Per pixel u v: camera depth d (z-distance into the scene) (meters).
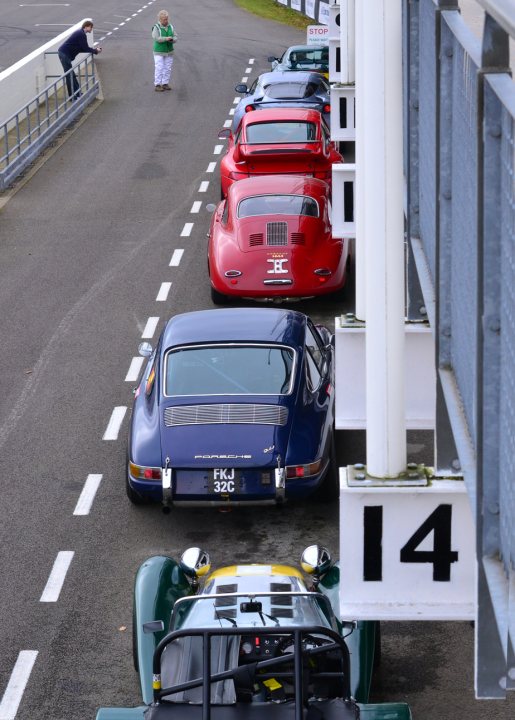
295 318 25.03
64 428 28.20
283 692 13.26
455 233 7.43
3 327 35.88
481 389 5.36
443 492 8.23
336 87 26.55
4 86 64.81
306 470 21.50
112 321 36.19
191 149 60.75
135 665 16.56
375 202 8.92
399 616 8.27
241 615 14.73
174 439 21.81
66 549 22.20
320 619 14.82
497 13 4.55
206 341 23.80
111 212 49.47
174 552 21.92
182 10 118.38
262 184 36.88
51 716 16.80
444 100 7.61
